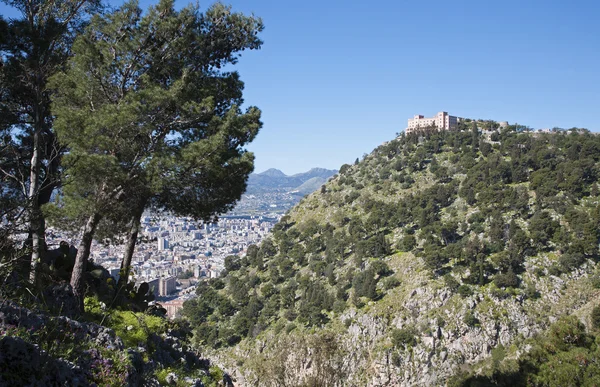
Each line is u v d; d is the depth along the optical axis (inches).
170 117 623.5
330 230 4242.1
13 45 616.4
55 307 499.5
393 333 2477.9
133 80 638.5
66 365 333.1
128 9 609.6
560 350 681.0
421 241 3454.7
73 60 581.6
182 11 644.7
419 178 4940.9
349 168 6279.5
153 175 568.4
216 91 706.8
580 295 2573.8
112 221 708.7
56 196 569.9
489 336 2417.6
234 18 732.0
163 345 590.6
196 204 709.3
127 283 743.1
